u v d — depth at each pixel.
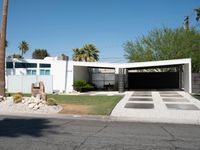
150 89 36.50
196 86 28.94
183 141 8.67
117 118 14.31
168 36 46.50
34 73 35.59
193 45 44.69
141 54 47.88
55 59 36.06
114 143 8.27
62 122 12.86
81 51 59.75
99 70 40.16
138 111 16.16
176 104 19.30
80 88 32.81
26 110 16.44
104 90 36.47
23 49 77.25
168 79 38.81
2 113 16.23
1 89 21.17
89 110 16.42
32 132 10.00
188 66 29.42
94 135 9.52
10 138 8.88
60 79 33.84
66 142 8.33
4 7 21.33
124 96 25.44
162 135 9.69
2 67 21.23
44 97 18.00
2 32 21.31
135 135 9.62
